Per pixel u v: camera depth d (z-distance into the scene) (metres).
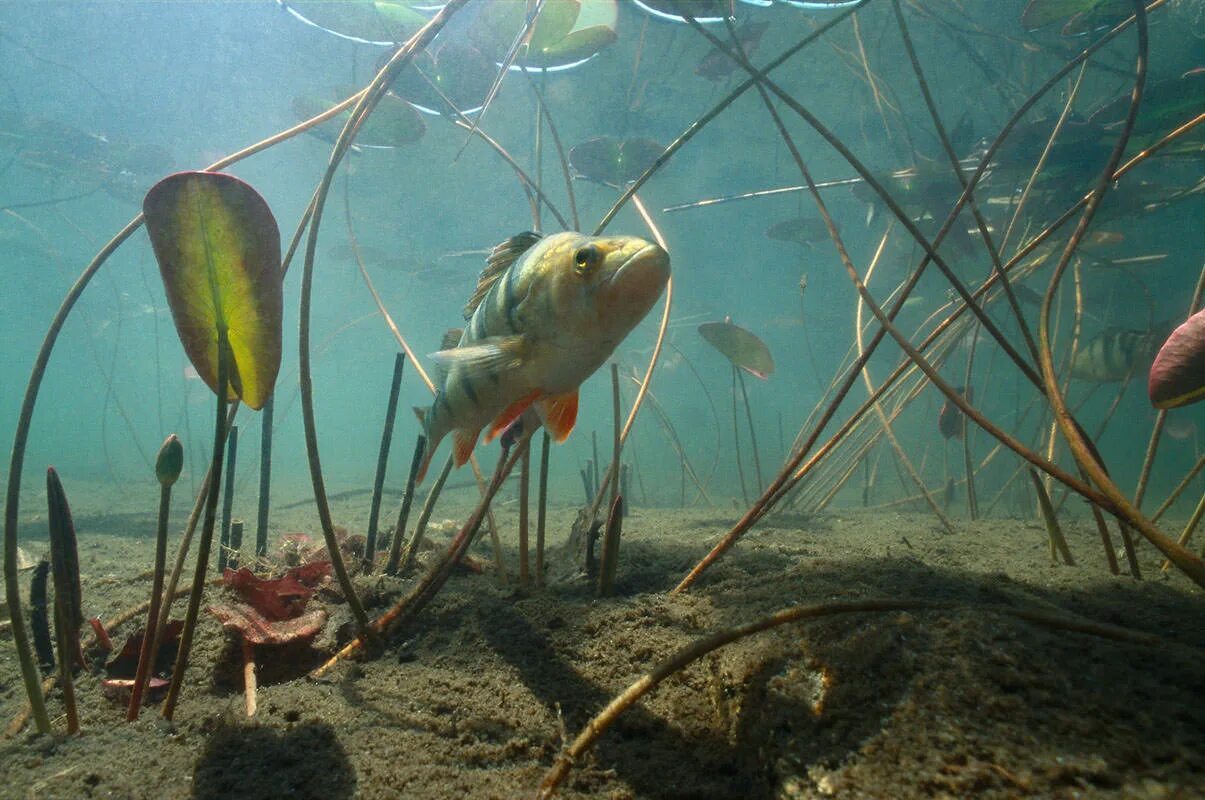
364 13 0.67
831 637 0.31
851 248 3.03
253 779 0.31
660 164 0.47
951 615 0.30
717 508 1.26
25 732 0.37
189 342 0.34
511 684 0.38
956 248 1.31
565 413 0.35
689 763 0.32
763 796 0.28
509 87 2.67
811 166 3.08
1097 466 0.32
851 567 0.43
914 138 1.73
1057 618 0.29
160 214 0.30
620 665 0.39
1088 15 0.73
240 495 1.79
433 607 0.47
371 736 0.34
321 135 0.84
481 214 3.71
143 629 0.44
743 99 2.71
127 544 0.90
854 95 2.53
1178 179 1.89
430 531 0.91
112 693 0.40
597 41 0.70
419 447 0.54
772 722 0.29
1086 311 2.26
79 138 1.85
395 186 3.48
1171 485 2.44
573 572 0.53
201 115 3.64
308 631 0.43
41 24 3.05
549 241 0.31
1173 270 2.51
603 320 0.30
